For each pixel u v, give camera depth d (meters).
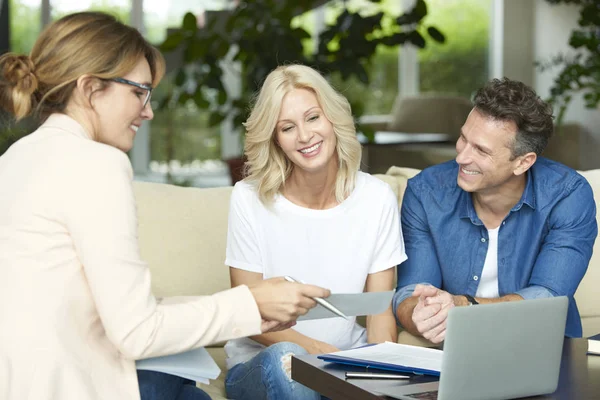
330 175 2.44
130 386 1.68
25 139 1.70
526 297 2.33
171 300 1.84
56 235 1.60
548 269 2.39
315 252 2.44
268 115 2.32
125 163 1.65
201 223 2.69
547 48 9.38
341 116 2.34
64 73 1.66
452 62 9.78
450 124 8.70
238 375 2.26
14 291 1.59
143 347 1.60
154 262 2.60
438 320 2.13
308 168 2.33
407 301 2.43
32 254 1.59
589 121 8.41
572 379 1.72
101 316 1.60
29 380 1.56
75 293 1.62
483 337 1.52
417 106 8.90
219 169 8.71
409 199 2.61
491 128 2.27
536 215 2.44
